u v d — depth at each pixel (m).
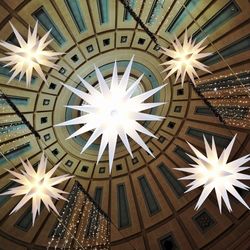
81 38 7.79
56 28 7.34
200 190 10.24
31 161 9.05
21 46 4.01
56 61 7.95
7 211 9.23
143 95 2.81
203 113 9.32
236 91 8.49
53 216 9.99
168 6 7.25
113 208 10.46
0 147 8.34
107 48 8.23
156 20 7.57
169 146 10.09
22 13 6.84
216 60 8.22
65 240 10.05
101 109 2.80
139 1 7.14
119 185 10.47
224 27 7.55
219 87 8.61
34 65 4.15
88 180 10.20
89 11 7.34
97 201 10.36
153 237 10.30
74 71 8.31
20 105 8.10
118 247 10.30
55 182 4.45
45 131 8.88
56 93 8.46
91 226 10.39
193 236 10.10
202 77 8.67
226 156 3.90
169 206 10.45
